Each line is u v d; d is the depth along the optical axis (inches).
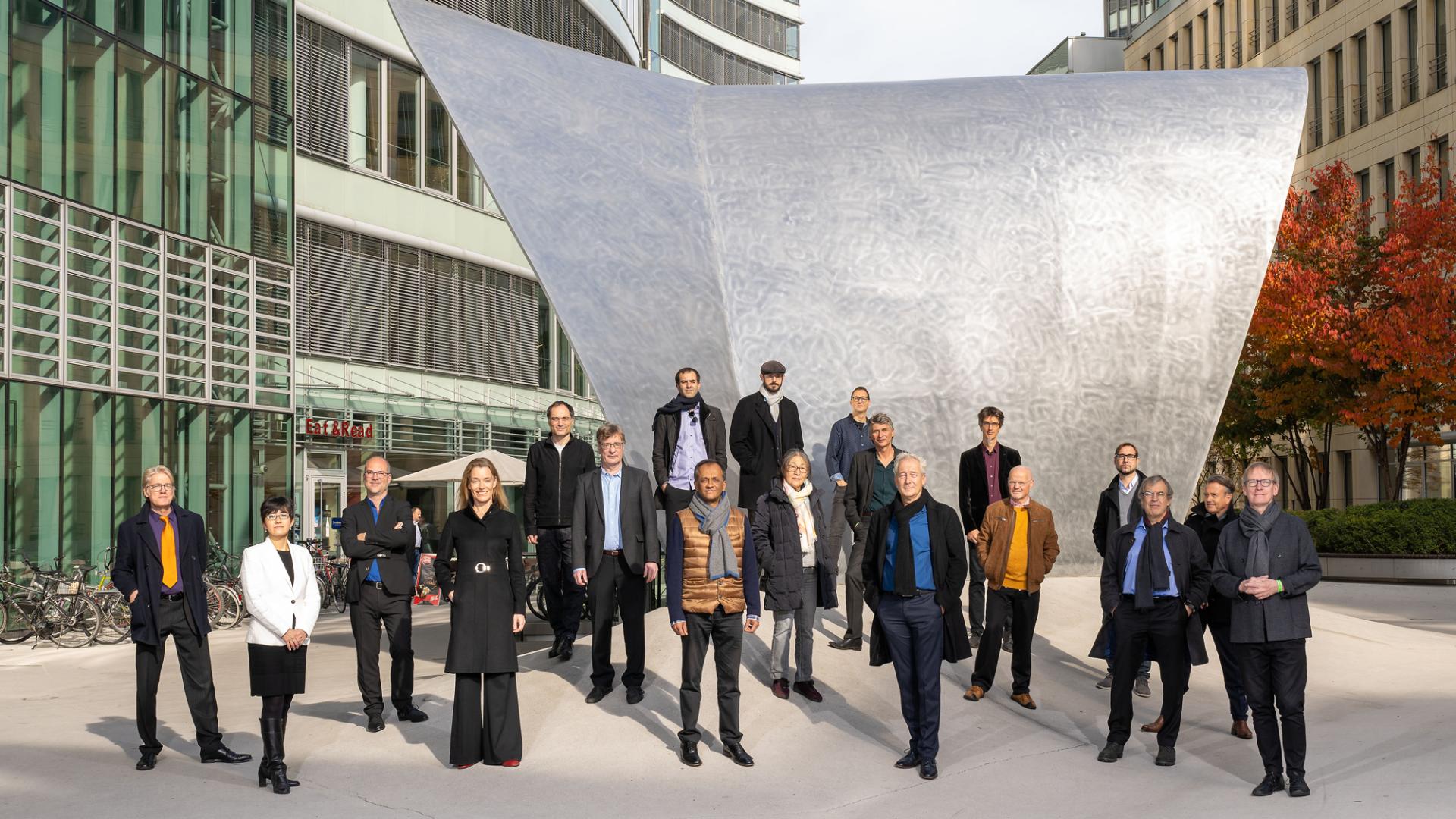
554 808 275.1
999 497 414.9
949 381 513.7
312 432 1019.3
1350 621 516.7
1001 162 534.0
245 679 480.7
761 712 351.6
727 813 271.1
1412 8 1476.4
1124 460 382.9
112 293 717.9
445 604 853.8
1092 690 388.5
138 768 314.5
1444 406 976.9
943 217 524.1
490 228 1259.8
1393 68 1503.4
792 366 511.2
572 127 533.0
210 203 815.7
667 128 547.5
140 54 748.6
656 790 289.9
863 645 411.2
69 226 683.4
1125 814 264.5
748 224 522.9
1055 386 516.4
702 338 506.9
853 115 556.1
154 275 759.1
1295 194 1081.4
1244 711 337.4
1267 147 530.3
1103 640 384.8
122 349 722.2
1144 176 527.2
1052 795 283.1
